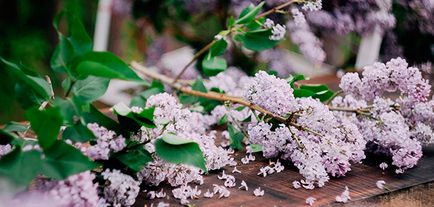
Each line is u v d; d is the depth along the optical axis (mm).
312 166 932
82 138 832
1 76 2699
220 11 1696
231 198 890
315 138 982
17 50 3014
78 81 847
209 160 959
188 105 1199
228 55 1647
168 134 881
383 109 1031
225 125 1192
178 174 912
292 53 1793
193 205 867
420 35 1496
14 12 3113
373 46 1616
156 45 1817
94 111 862
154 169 903
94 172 889
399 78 1015
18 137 861
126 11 1831
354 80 1035
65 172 789
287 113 989
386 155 1047
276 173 974
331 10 1499
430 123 1049
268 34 1087
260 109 1000
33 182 854
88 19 3131
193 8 1692
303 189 923
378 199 904
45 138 786
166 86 1401
